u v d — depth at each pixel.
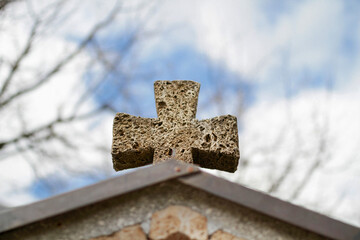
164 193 1.72
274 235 1.68
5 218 1.62
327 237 1.65
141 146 2.10
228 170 2.14
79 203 1.64
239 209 1.71
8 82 4.17
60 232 1.67
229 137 2.11
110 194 1.65
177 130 2.13
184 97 2.21
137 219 1.69
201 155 2.11
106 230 1.68
